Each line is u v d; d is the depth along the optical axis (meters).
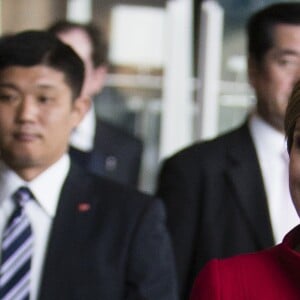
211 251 7.15
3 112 5.99
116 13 14.41
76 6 14.78
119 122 14.01
